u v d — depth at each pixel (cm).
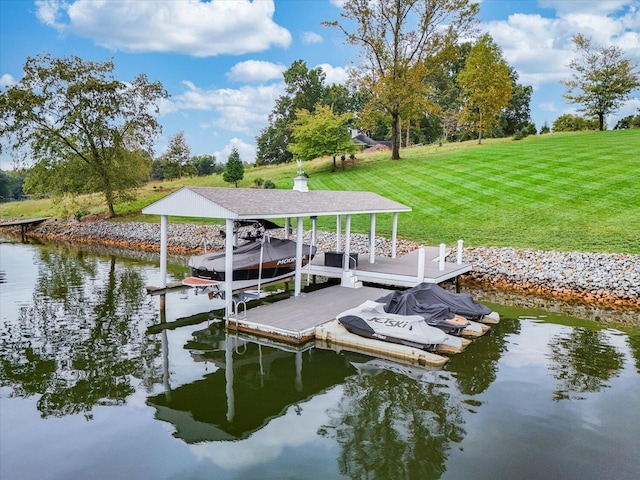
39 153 3219
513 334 1058
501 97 4162
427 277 1388
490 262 1672
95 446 614
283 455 581
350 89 3841
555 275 1488
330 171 3884
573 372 832
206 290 1263
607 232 1770
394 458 568
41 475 549
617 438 605
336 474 537
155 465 566
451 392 757
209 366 902
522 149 3431
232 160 3828
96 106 3231
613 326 1113
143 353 977
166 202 1230
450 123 5838
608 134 3788
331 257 1580
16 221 3769
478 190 2625
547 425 642
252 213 1101
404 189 2902
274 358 941
